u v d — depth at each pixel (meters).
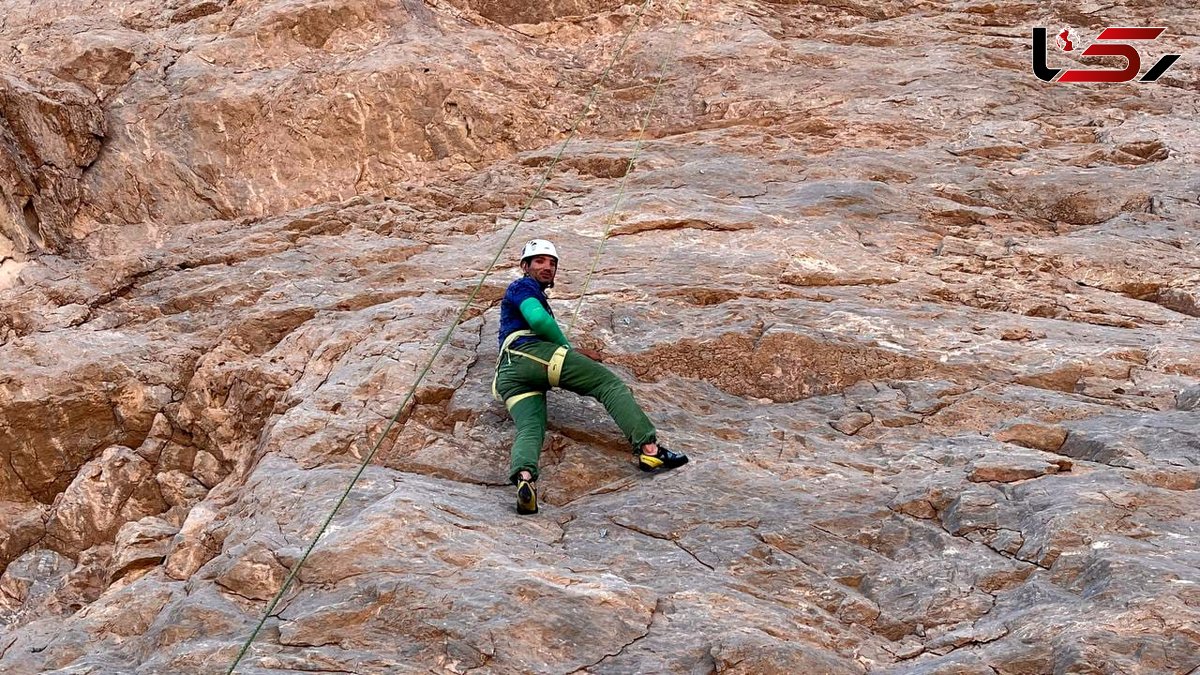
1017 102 12.12
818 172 10.33
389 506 4.98
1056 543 4.60
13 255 9.81
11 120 10.16
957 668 3.92
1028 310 7.63
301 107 11.36
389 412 6.17
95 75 11.70
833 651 4.17
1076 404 6.15
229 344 7.79
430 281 8.18
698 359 6.74
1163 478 5.15
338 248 9.27
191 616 4.52
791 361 6.70
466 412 6.10
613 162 10.88
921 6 15.77
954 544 4.80
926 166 10.48
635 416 5.45
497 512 5.21
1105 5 15.24
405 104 11.59
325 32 12.56
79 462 7.50
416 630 4.19
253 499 5.54
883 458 5.75
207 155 11.05
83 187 10.67
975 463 5.38
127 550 6.18
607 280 7.87
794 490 5.33
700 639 4.12
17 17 13.61
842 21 15.06
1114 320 7.48
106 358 7.68
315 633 4.25
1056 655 3.88
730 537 4.92
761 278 7.92
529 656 4.04
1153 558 4.37
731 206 9.43
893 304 7.50
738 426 6.14
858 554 4.84
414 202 10.52
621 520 5.11
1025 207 9.78
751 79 12.70
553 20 14.05
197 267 9.40
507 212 10.02
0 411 7.41
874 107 11.90
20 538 7.05
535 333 5.48
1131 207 9.59
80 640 4.82
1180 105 12.13
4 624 6.44
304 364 7.30
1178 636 3.85
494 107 11.75
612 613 4.25
